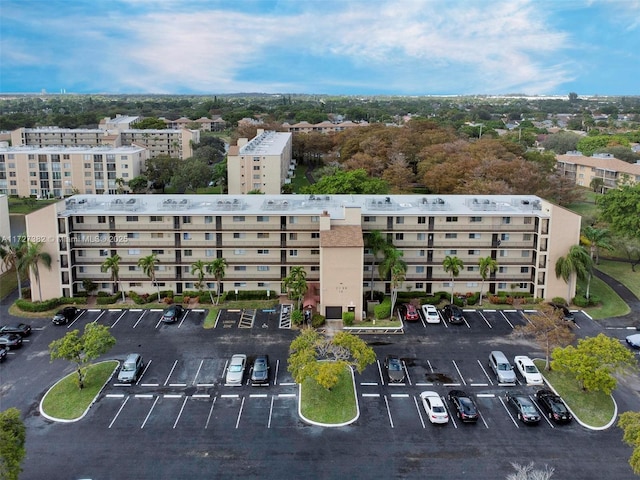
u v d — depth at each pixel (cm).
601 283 8700
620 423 4175
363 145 16025
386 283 8044
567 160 17338
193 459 4506
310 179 17250
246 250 8019
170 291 7994
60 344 5488
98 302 7800
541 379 5703
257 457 4534
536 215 7850
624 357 5172
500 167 12569
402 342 6706
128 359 5953
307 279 8075
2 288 8512
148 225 7906
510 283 8088
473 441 4759
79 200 8381
